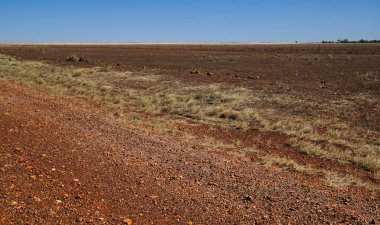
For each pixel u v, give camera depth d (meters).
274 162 9.27
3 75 22.31
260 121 13.88
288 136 12.22
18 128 9.53
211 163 8.46
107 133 10.42
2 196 5.64
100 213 5.55
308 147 10.78
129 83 22.55
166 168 7.85
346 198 6.91
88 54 57.34
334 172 8.86
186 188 6.84
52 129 9.96
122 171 7.39
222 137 11.85
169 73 27.42
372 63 39.28
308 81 24.27
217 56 55.44
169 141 10.41
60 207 5.57
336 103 16.92
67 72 26.47
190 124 13.45
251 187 7.09
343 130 12.89
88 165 7.52
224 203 6.30
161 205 6.05
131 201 6.09
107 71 28.06
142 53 64.88
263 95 18.58
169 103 16.62
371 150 10.84
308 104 16.61
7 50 65.88
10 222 4.96
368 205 6.66
